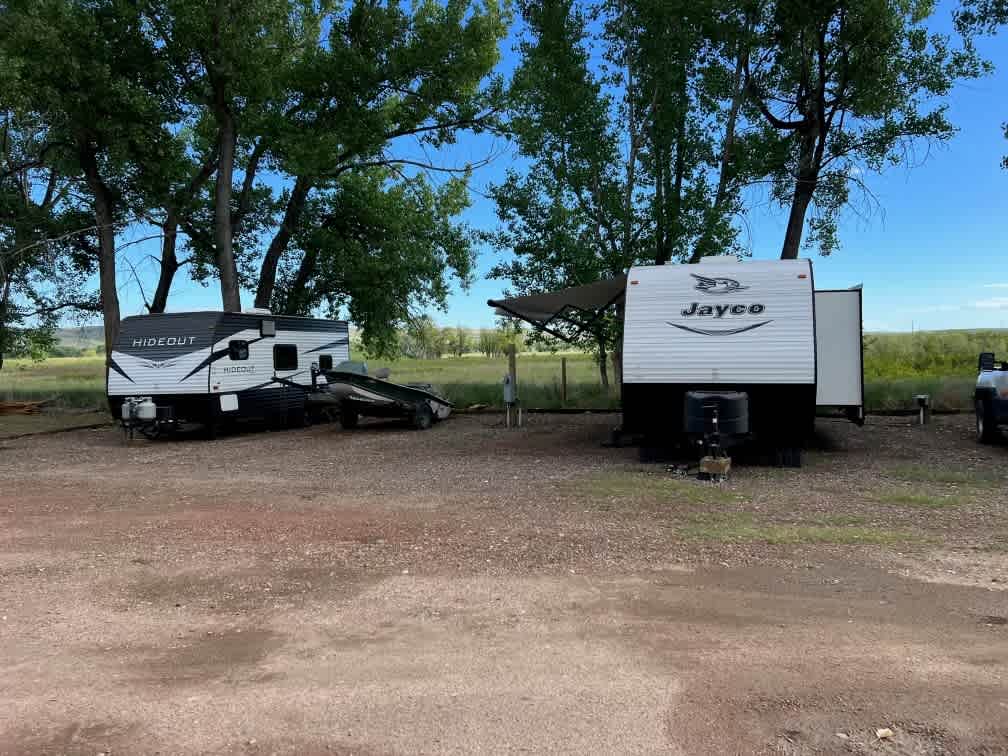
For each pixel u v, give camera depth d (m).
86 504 8.50
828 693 3.49
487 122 21.67
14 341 25.73
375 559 5.93
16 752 3.09
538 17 18.08
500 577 5.39
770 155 17.70
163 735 3.23
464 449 12.79
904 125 16.77
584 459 11.20
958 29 16.27
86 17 18.34
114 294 21.75
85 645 4.28
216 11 18.33
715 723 3.24
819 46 16.66
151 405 14.40
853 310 11.88
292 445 14.19
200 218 23.58
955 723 3.19
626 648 4.08
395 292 23.92
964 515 7.07
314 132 20.67
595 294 13.99
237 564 5.88
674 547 6.06
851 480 9.00
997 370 12.09
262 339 16.55
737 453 10.56
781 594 4.89
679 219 16.69
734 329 10.08
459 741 3.13
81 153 20.95
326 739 3.17
